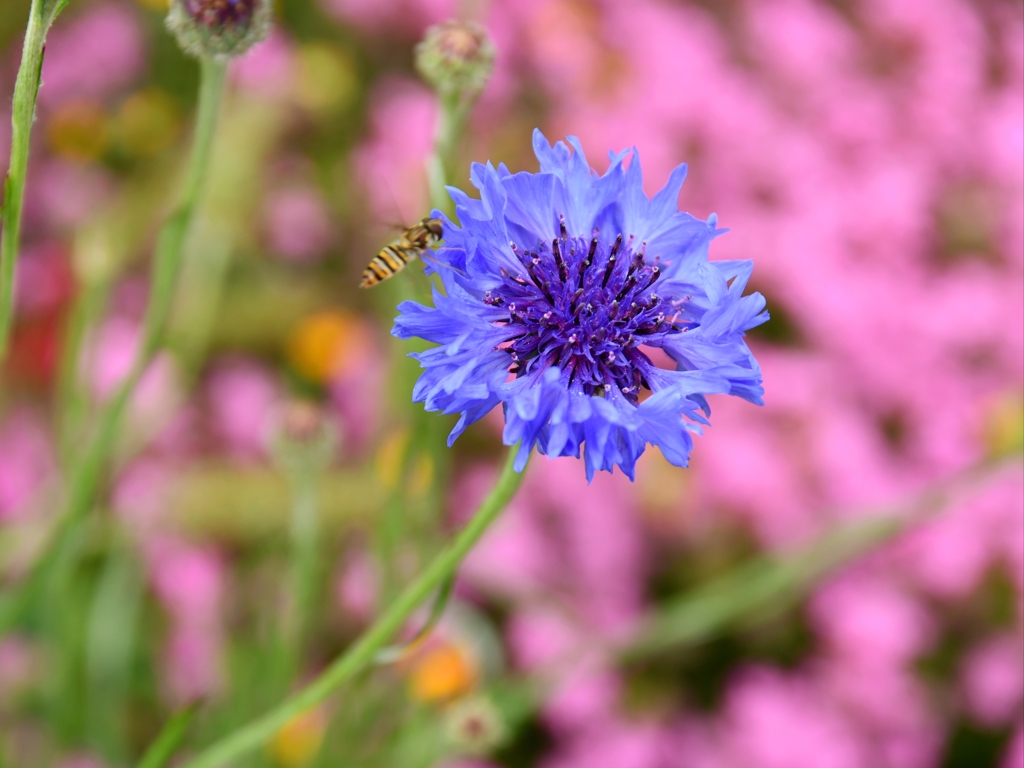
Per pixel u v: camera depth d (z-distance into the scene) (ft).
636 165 0.81
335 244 1.55
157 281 0.89
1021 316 1.49
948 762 1.39
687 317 0.81
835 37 1.68
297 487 1.03
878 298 1.47
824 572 1.27
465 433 1.40
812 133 1.62
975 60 1.72
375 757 1.10
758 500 1.35
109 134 1.55
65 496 1.03
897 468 1.43
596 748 1.31
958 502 1.35
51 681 1.17
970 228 1.60
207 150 0.88
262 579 1.28
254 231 1.48
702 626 1.19
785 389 1.42
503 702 1.18
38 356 1.31
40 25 0.77
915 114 1.65
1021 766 1.32
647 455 1.38
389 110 1.59
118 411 0.91
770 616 1.32
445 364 0.77
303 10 1.68
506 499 0.79
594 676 1.31
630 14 1.67
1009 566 1.37
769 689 1.34
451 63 0.93
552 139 1.56
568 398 0.77
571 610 1.33
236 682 1.16
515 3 1.64
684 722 1.34
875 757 1.33
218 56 0.86
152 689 1.24
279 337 1.48
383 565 1.03
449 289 0.77
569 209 0.81
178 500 1.25
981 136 1.64
